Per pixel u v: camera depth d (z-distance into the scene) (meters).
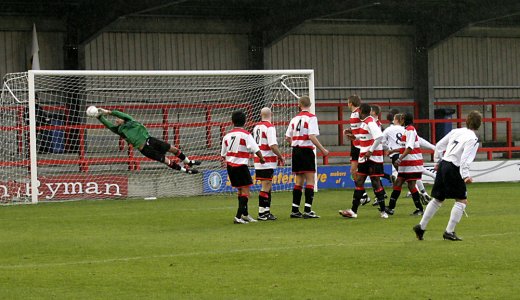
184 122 48.78
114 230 26.03
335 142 58.91
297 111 43.62
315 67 57.72
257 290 16.06
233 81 49.12
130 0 45.81
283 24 52.97
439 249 20.67
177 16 53.62
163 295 15.72
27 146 38.69
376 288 16.11
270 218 28.36
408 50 59.94
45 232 25.66
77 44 49.72
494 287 16.09
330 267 18.45
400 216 28.97
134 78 51.50
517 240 22.28
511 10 52.31
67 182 37.91
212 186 40.59
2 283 17.06
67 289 16.39
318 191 41.41
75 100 47.94
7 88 39.00
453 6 54.00
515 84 63.12
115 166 40.81
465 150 21.52
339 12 49.41
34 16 50.16
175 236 24.22
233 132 27.58
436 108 60.34
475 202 34.03
